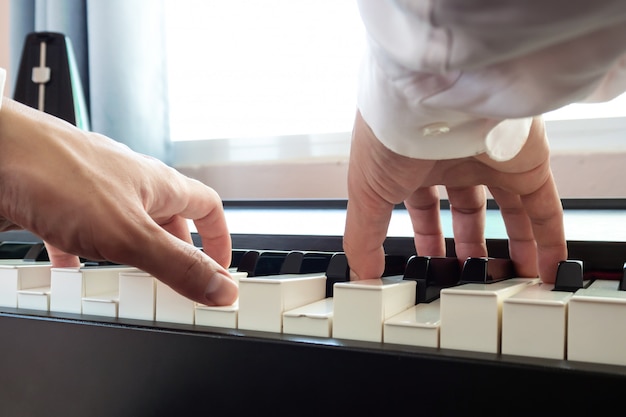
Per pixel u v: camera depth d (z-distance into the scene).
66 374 0.40
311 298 0.41
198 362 0.36
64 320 0.40
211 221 0.50
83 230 0.38
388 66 0.30
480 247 0.50
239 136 1.08
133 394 0.38
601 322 0.31
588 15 0.24
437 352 0.33
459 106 0.29
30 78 0.92
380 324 0.35
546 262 0.43
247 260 0.49
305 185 0.99
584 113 0.82
